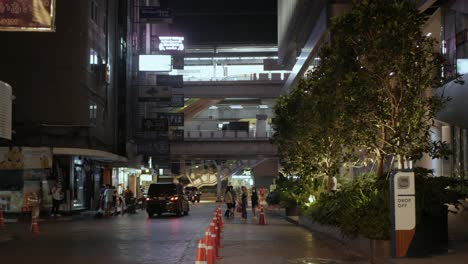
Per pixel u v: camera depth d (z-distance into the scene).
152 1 80.62
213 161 103.50
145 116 67.69
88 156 41.56
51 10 14.93
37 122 38.88
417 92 16.30
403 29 16.09
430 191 15.73
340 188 23.61
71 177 40.28
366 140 17.20
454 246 16.03
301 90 33.09
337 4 47.09
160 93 60.59
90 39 41.38
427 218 15.10
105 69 43.62
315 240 20.70
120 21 52.91
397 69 16.27
